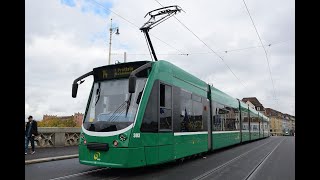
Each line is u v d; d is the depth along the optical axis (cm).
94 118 1027
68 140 2033
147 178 954
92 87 1100
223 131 2045
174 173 1071
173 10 1589
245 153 1970
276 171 1190
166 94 1155
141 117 991
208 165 1317
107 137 960
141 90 1027
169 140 1155
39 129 1833
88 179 927
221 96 2088
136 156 960
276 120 14462
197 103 1524
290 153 2027
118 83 1052
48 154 1565
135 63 1049
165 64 1173
